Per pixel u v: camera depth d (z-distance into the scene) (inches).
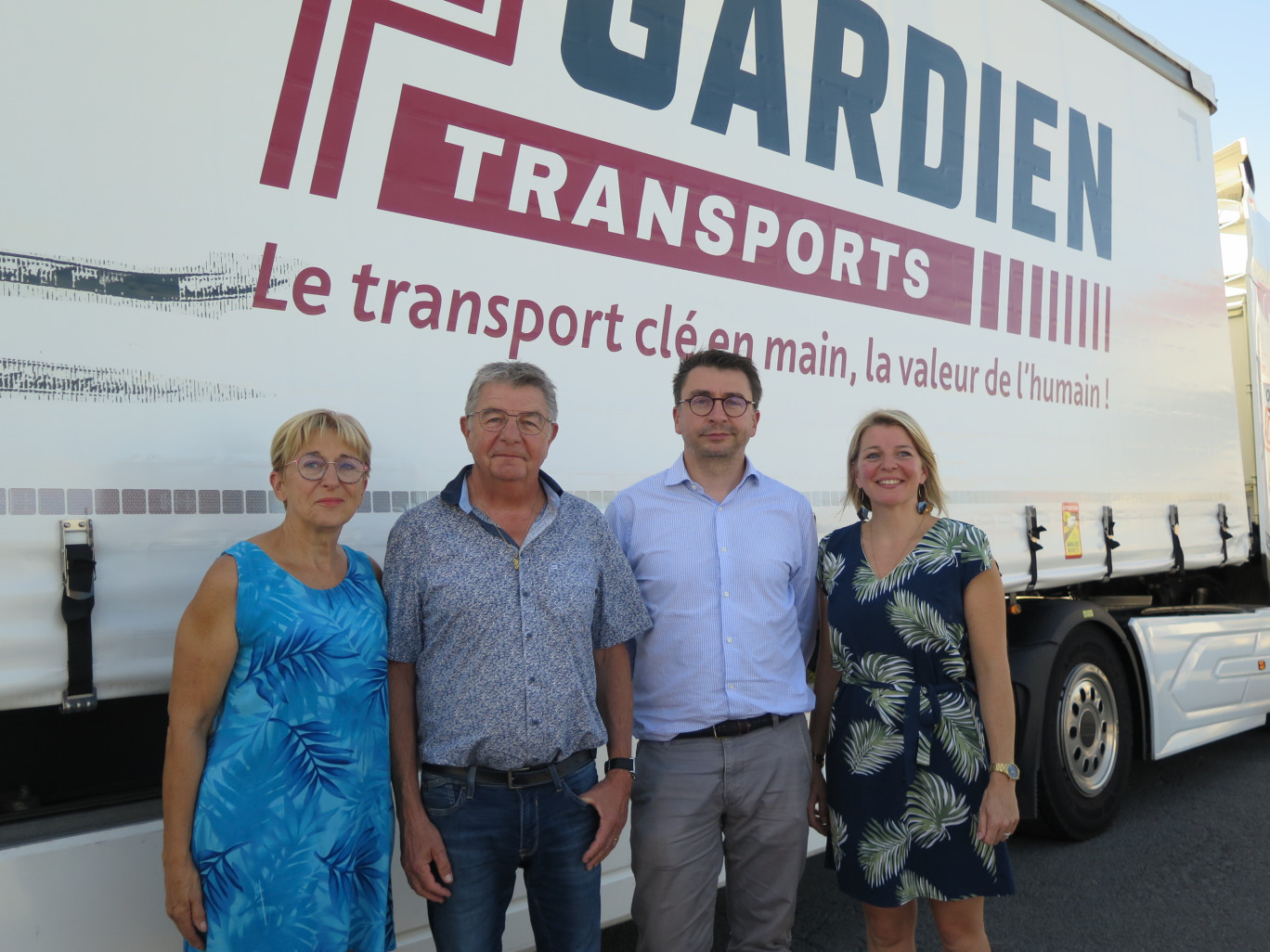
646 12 105.5
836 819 90.0
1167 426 188.2
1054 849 157.1
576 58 99.1
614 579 83.5
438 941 76.6
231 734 66.7
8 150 67.1
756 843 89.5
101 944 72.0
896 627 86.5
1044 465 158.2
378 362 83.7
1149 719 173.2
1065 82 167.6
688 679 87.7
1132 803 182.7
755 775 87.6
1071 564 161.5
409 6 86.7
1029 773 148.0
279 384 78.0
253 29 78.0
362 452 73.3
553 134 96.7
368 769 70.9
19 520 66.4
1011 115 155.3
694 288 109.0
